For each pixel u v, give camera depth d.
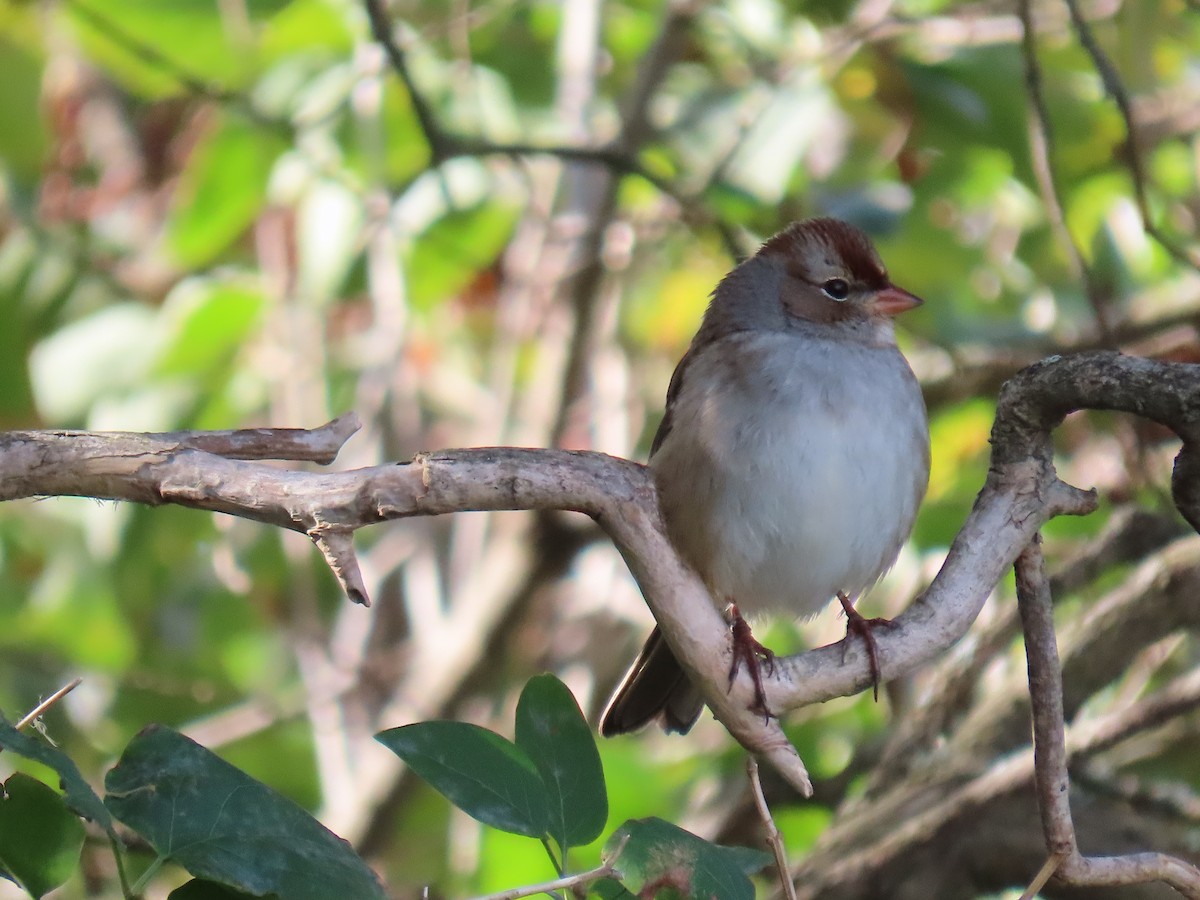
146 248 12.55
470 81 10.84
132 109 13.99
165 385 10.97
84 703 10.87
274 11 10.99
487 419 11.89
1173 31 10.95
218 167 10.73
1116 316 11.02
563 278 11.41
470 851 10.50
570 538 11.26
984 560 5.11
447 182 10.93
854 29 10.04
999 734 9.24
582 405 11.72
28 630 11.17
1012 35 10.11
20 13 11.45
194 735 11.04
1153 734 10.08
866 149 11.46
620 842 4.36
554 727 4.52
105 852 7.72
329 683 11.29
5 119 11.45
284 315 11.49
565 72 11.22
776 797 9.81
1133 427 9.71
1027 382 5.04
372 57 10.61
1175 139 11.78
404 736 4.37
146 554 11.15
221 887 4.14
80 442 4.65
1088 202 11.38
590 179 11.84
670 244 12.70
